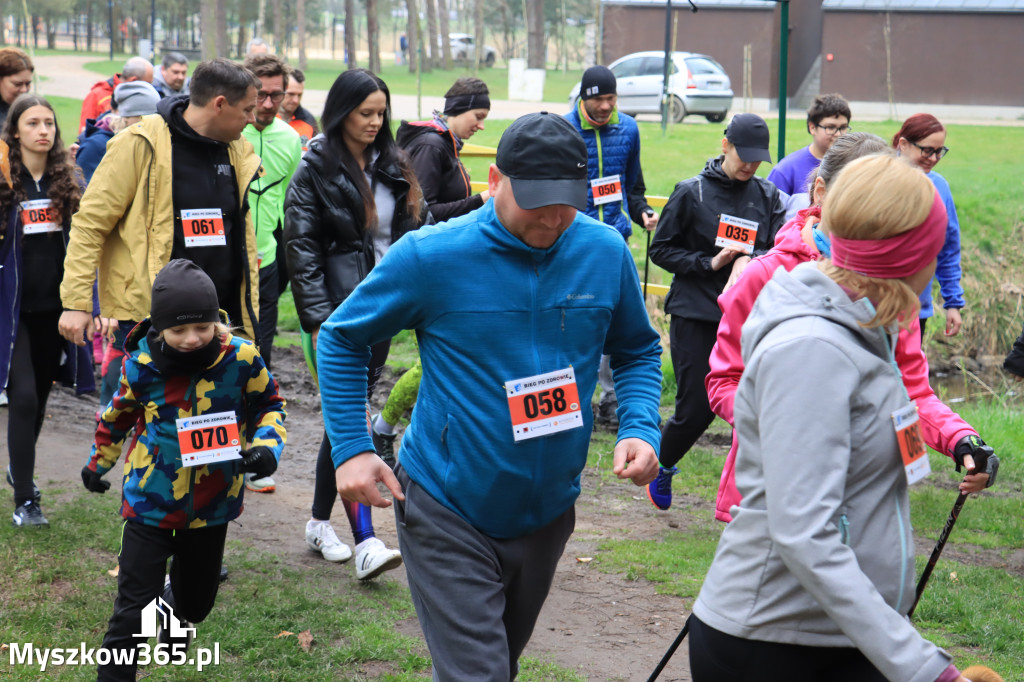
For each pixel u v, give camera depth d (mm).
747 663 2215
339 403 2729
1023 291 12758
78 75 44688
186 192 4418
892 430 2092
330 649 3920
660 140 20891
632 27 25734
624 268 2787
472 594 2631
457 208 5520
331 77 50875
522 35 76938
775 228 5316
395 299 2633
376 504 2721
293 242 4410
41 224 5070
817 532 1987
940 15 29094
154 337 3412
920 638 1979
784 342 2072
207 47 44906
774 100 28328
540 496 2693
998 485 6262
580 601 4566
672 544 5238
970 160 18922
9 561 4531
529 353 2625
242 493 3619
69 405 7613
